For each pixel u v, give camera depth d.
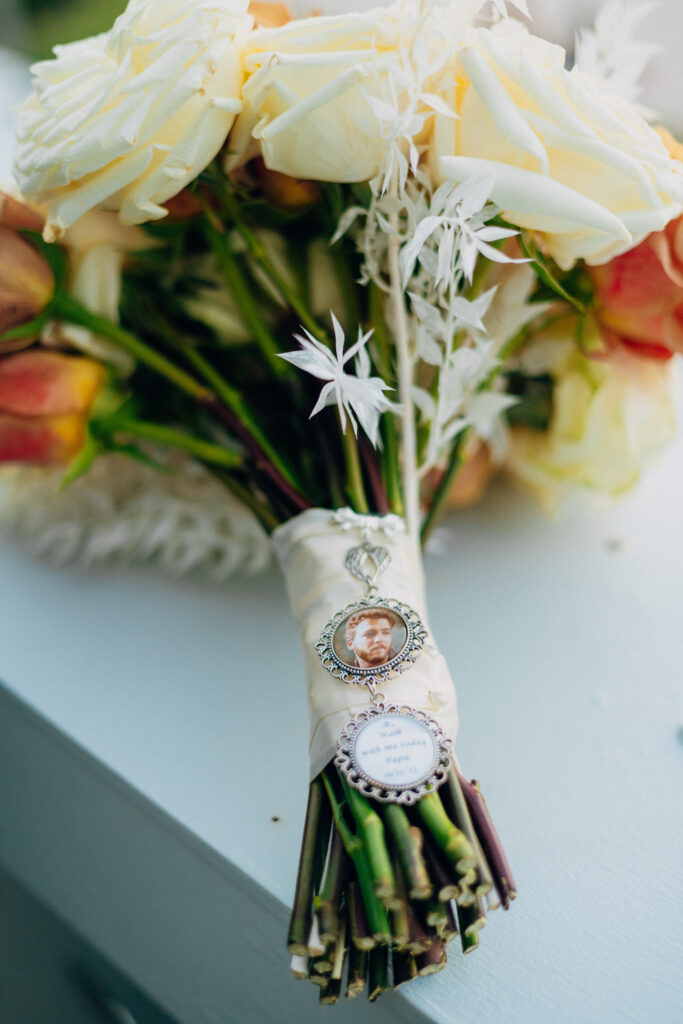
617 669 0.34
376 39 0.27
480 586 0.37
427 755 0.26
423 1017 0.26
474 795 0.26
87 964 0.45
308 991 0.29
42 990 0.45
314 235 0.33
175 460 0.37
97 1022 0.45
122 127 0.27
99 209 0.31
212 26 0.27
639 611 0.36
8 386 0.33
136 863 0.33
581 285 0.33
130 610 0.37
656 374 0.35
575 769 0.31
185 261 0.34
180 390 0.35
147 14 0.28
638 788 0.31
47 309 0.33
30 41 0.56
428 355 0.30
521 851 0.29
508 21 0.29
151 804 0.31
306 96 0.28
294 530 0.31
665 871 0.29
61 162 0.28
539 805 0.30
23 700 0.34
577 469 0.37
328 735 0.27
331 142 0.28
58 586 0.38
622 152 0.27
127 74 0.28
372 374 0.33
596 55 0.33
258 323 0.33
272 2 0.33
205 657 0.35
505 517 0.40
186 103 0.28
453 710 0.28
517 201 0.27
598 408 0.36
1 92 0.53
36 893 0.40
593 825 0.30
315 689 0.28
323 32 0.27
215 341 0.35
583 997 0.26
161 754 0.32
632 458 0.36
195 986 0.33
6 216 0.32
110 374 0.35
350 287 0.33
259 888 0.28
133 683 0.34
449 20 0.27
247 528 0.37
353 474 0.31
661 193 0.28
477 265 0.31
